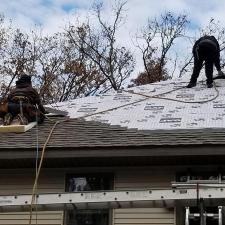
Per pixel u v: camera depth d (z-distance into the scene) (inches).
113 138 378.6
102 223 365.1
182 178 362.9
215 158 353.7
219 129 387.9
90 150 361.1
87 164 375.6
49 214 369.4
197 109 442.9
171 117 426.3
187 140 360.8
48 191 376.5
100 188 373.7
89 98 518.6
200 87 512.7
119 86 1059.9
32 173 383.9
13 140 388.2
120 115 444.8
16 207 286.8
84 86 1050.7
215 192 254.5
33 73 1057.5
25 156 367.6
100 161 369.1
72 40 1091.3
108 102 492.7
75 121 436.8
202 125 399.2
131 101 488.4
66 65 1063.6
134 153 355.3
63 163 375.6
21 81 418.0
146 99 490.0
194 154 348.5
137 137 378.6
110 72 1063.6
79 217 368.2
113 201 267.0
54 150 365.4
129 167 374.0
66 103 506.3
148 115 438.0
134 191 265.6
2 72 1035.9
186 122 410.0
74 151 362.9
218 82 524.4
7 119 402.0
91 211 368.5
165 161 362.6
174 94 497.4
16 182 382.6
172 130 393.4
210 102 459.5
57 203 273.0
